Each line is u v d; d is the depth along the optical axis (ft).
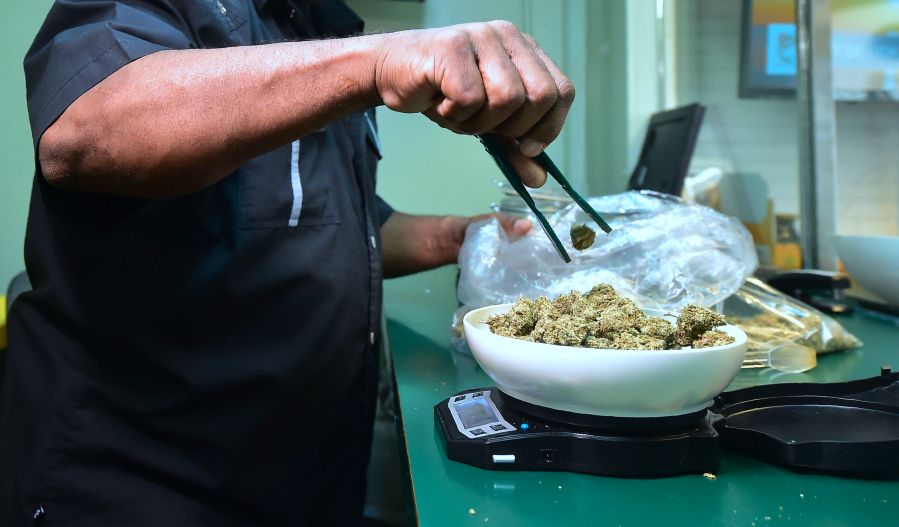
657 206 3.14
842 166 4.37
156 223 2.29
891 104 4.30
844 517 1.43
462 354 2.99
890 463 1.57
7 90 5.33
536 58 1.62
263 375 2.42
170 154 1.78
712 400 1.72
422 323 3.72
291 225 2.52
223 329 2.40
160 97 1.75
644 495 1.53
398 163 6.40
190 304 2.34
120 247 2.26
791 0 4.66
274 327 2.47
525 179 1.74
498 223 3.31
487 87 1.52
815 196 4.30
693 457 1.63
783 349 2.58
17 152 5.40
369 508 4.29
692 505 1.48
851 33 4.18
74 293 2.29
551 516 1.44
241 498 2.49
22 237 5.50
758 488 1.56
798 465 1.61
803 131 4.36
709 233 2.89
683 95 5.59
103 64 1.85
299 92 1.73
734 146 5.16
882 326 3.31
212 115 1.74
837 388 1.97
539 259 2.97
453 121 1.60
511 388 1.76
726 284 2.78
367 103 1.78
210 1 2.46
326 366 2.61
